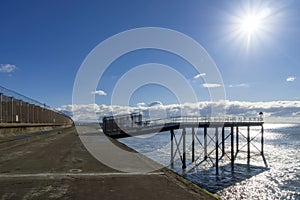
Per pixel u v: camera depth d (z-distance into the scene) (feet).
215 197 13.96
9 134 71.26
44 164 24.61
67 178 18.30
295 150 142.00
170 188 15.64
